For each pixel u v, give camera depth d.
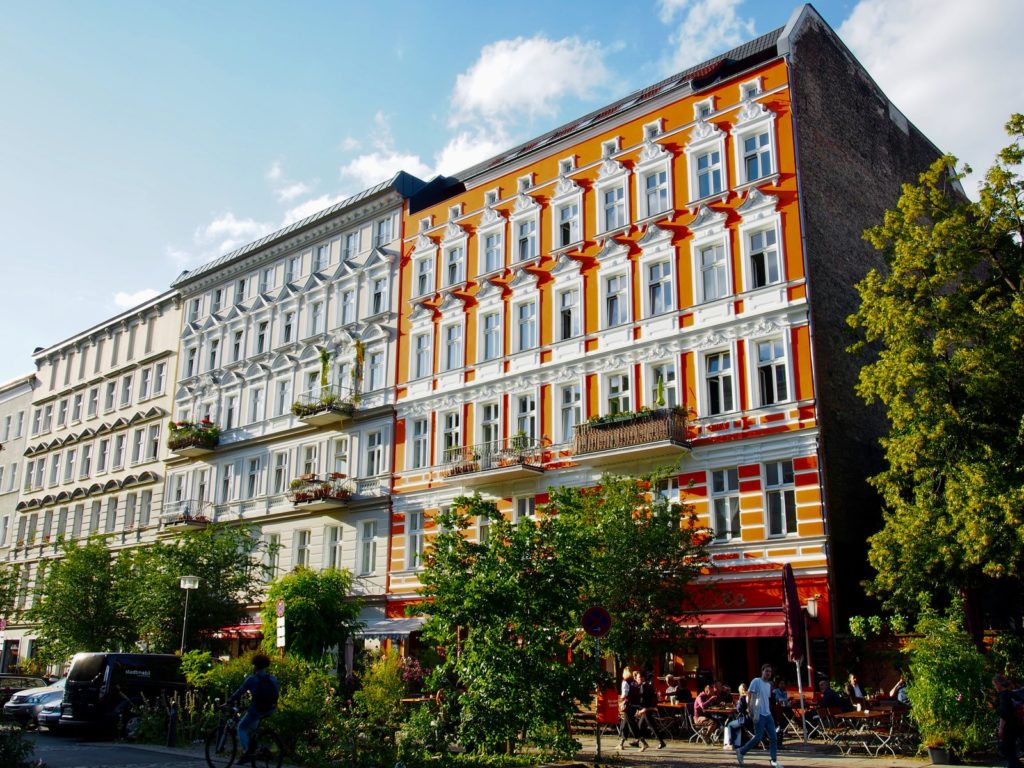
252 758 15.16
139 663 23.56
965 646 18.19
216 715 20.61
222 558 33.06
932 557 19.75
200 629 31.97
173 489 46.75
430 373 36.41
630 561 22.75
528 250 34.19
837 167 30.02
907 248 21.95
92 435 53.94
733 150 29.11
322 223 42.78
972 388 19.89
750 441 26.50
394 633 32.53
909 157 35.91
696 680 25.44
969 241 21.31
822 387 26.02
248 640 37.69
